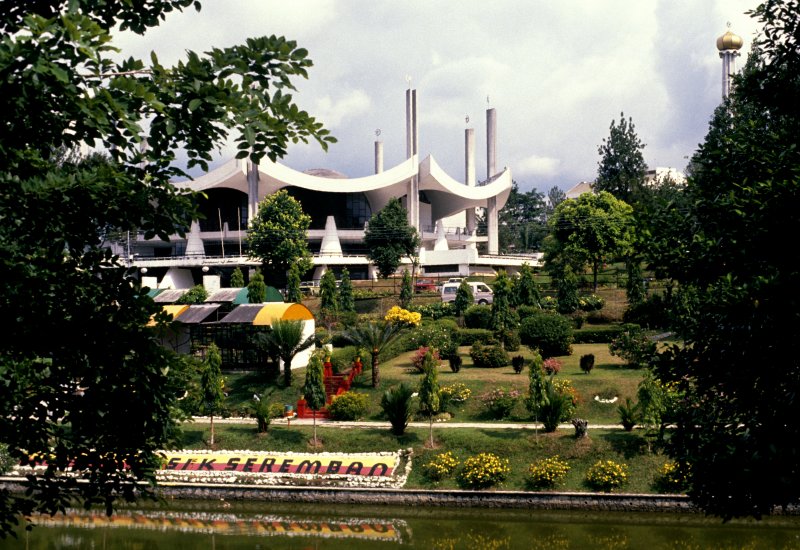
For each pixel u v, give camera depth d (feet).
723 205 36.78
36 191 24.25
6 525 27.78
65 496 28.53
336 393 116.98
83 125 24.32
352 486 92.43
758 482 34.35
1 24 25.90
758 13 41.73
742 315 34.24
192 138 26.89
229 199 301.43
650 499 84.28
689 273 38.63
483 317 156.97
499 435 97.19
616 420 102.01
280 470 95.86
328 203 307.17
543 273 277.23
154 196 27.40
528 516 85.51
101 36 22.56
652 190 276.41
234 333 130.31
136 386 27.40
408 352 138.72
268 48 26.43
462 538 79.51
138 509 91.97
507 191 331.98
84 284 27.04
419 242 252.62
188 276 276.41
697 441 36.81
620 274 233.55
